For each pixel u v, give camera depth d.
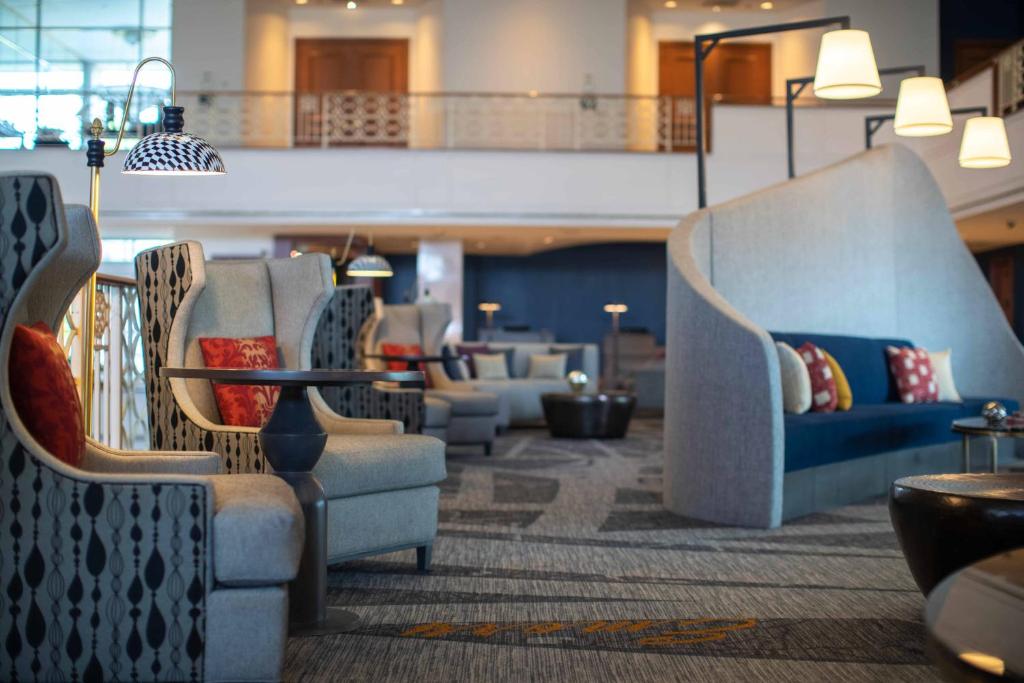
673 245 5.27
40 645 2.07
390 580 3.43
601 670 2.46
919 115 5.51
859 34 4.68
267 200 13.38
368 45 15.67
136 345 4.71
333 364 6.34
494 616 2.97
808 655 2.60
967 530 2.62
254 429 3.28
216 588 2.08
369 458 3.26
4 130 12.46
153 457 2.57
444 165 13.48
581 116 14.92
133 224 13.50
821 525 4.63
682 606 3.11
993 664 1.27
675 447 4.95
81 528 2.07
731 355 4.63
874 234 7.25
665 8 15.71
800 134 13.36
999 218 11.23
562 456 7.86
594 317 17.80
